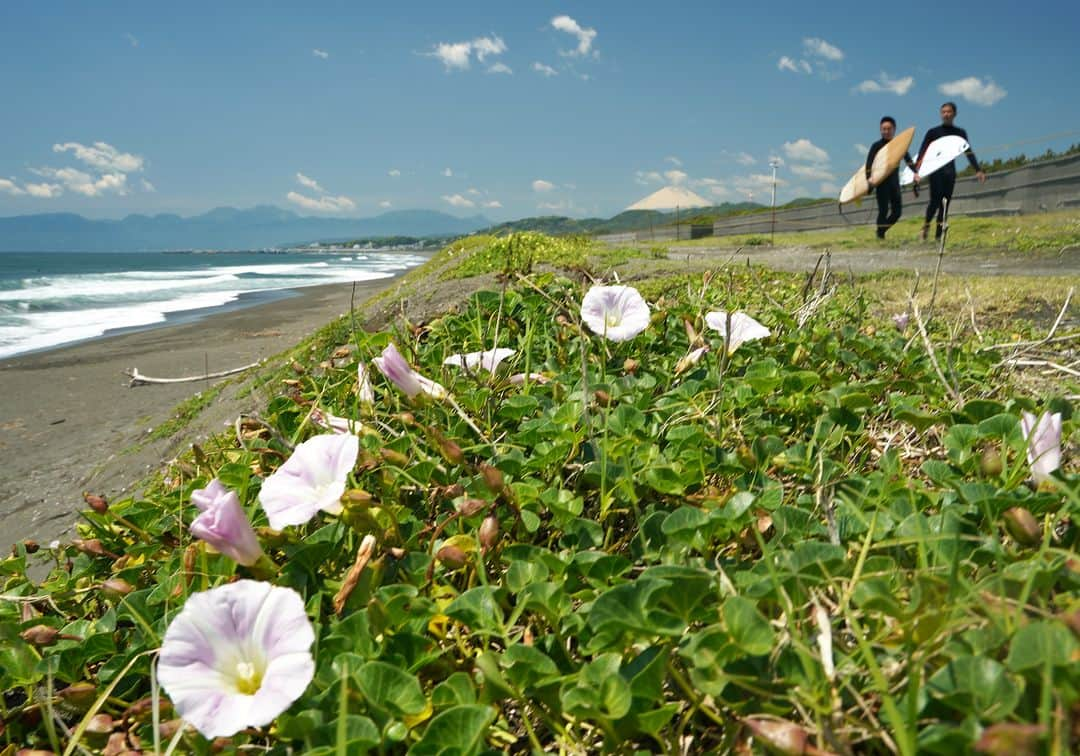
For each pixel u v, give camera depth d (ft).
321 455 6.31
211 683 4.43
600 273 23.27
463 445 8.25
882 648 4.32
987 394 9.52
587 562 5.30
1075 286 23.58
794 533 5.43
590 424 6.99
